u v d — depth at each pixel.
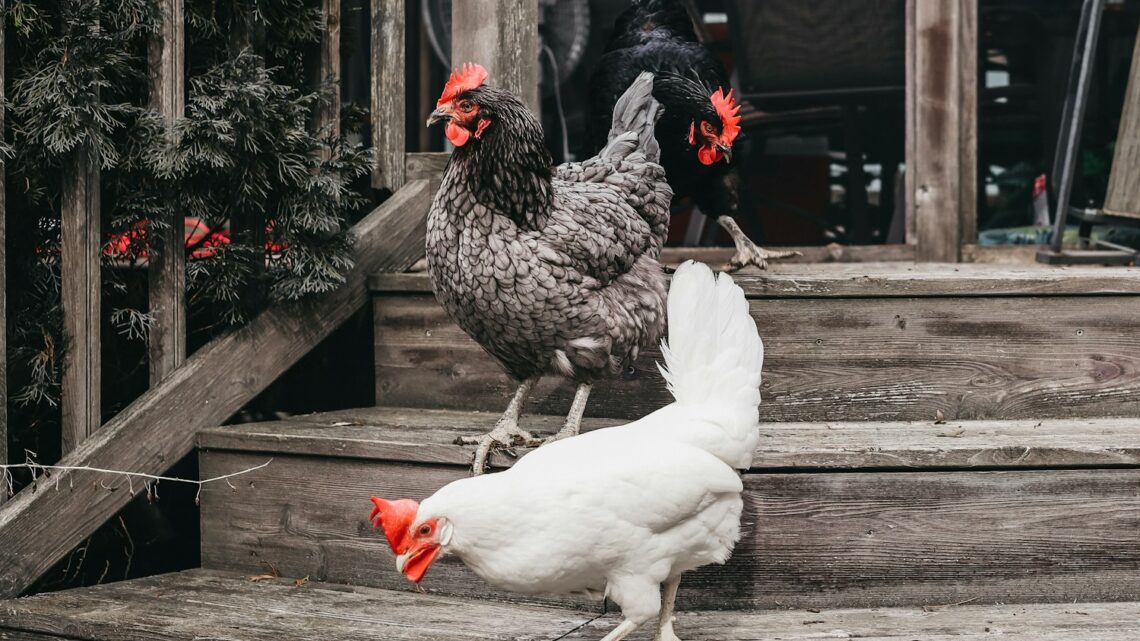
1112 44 5.30
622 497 2.08
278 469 2.95
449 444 2.73
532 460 2.15
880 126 5.44
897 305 3.12
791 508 2.60
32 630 2.64
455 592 2.73
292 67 3.42
